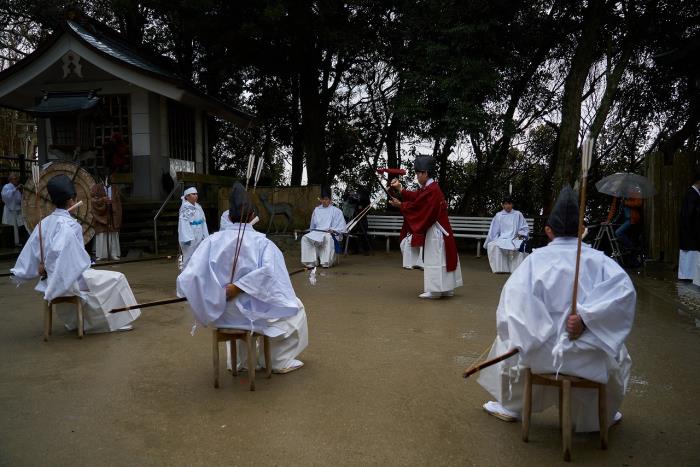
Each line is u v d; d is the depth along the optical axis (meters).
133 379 4.46
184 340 5.62
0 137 23.02
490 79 13.09
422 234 7.71
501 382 3.58
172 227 13.76
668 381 4.42
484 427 3.57
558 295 3.14
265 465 3.07
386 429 3.54
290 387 4.27
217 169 21.61
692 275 8.98
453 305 7.40
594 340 3.03
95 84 14.98
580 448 3.28
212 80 18.69
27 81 13.88
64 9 17.39
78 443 3.33
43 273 5.49
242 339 4.21
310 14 13.91
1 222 14.56
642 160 16.64
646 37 14.34
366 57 16.06
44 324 5.73
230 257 4.09
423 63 13.53
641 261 10.63
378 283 9.20
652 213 11.33
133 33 19.23
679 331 5.96
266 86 17.94
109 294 5.84
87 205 11.52
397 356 5.08
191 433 3.47
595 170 16.64
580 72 12.34
